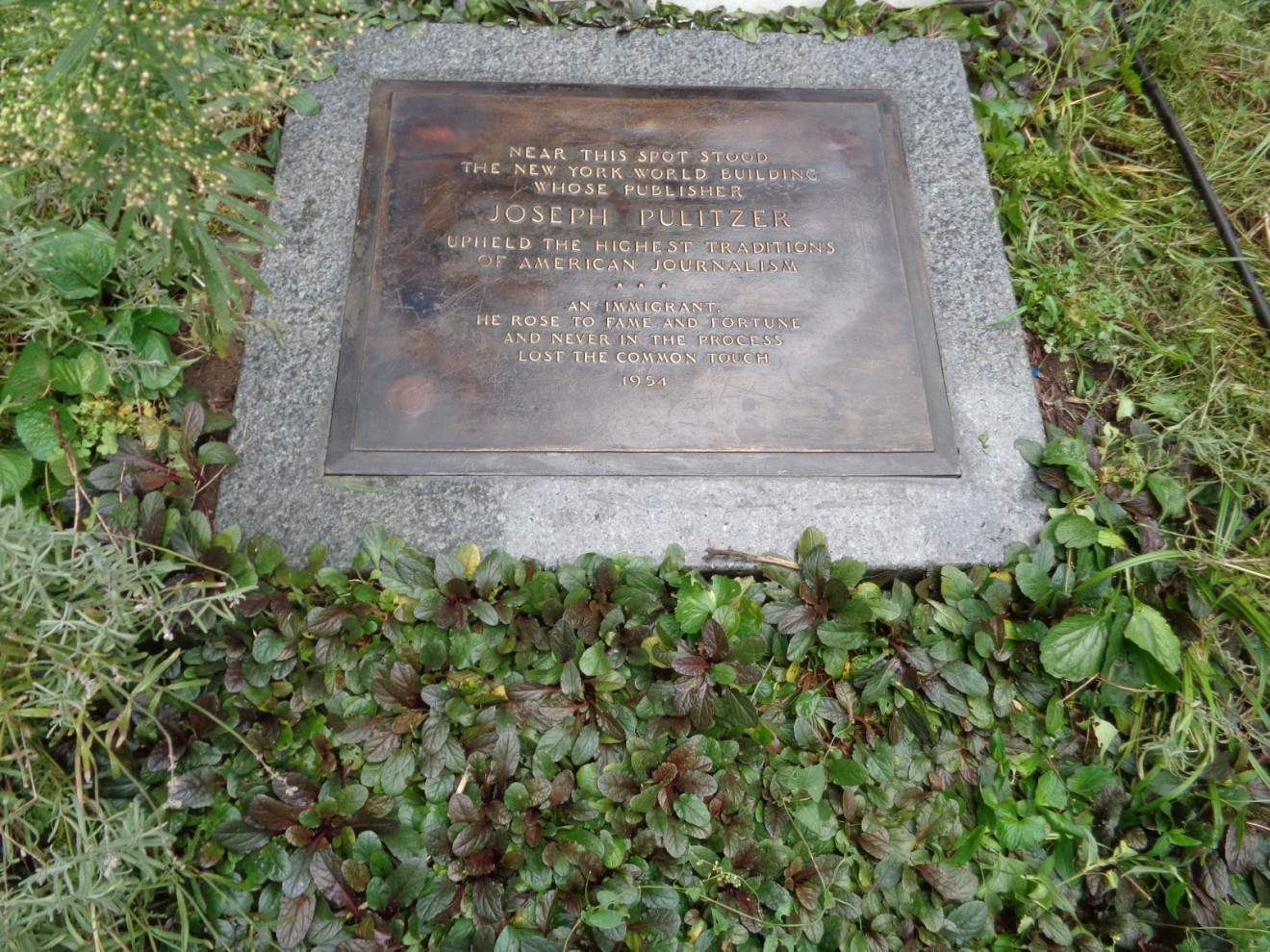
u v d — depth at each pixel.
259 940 0.80
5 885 0.75
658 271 1.03
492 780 0.84
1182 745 0.90
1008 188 1.18
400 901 0.80
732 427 0.97
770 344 1.01
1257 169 1.23
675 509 0.95
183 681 0.86
